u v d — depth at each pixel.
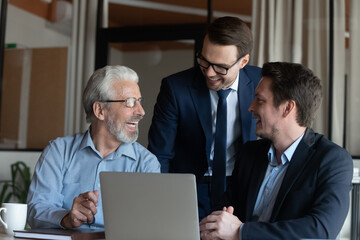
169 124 2.79
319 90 2.01
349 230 3.73
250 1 5.13
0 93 5.86
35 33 5.89
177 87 2.77
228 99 2.72
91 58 5.73
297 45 4.98
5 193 5.70
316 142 2.01
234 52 2.43
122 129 2.25
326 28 4.92
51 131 5.76
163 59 5.40
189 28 5.31
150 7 5.53
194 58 5.27
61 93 5.78
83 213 2.00
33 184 2.29
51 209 2.14
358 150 4.77
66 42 5.82
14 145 5.83
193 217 1.60
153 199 1.65
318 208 1.83
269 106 1.99
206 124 2.72
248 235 1.78
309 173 1.93
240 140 2.76
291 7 5.02
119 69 2.30
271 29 5.04
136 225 1.68
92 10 5.76
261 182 2.09
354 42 4.84
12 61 5.89
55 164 2.30
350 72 4.84
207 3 5.29
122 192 1.70
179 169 2.83
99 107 2.28
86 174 2.31
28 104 5.85
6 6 5.88
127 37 5.57
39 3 5.90
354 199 3.71
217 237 1.81
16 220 2.02
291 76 1.97
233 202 2.24
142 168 2.33
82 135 2.38
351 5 4.86
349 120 4.81
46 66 5.84
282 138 2.00
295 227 1.79
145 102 5.40
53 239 1.84
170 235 1.64
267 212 2.03
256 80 2.77
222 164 2.69
